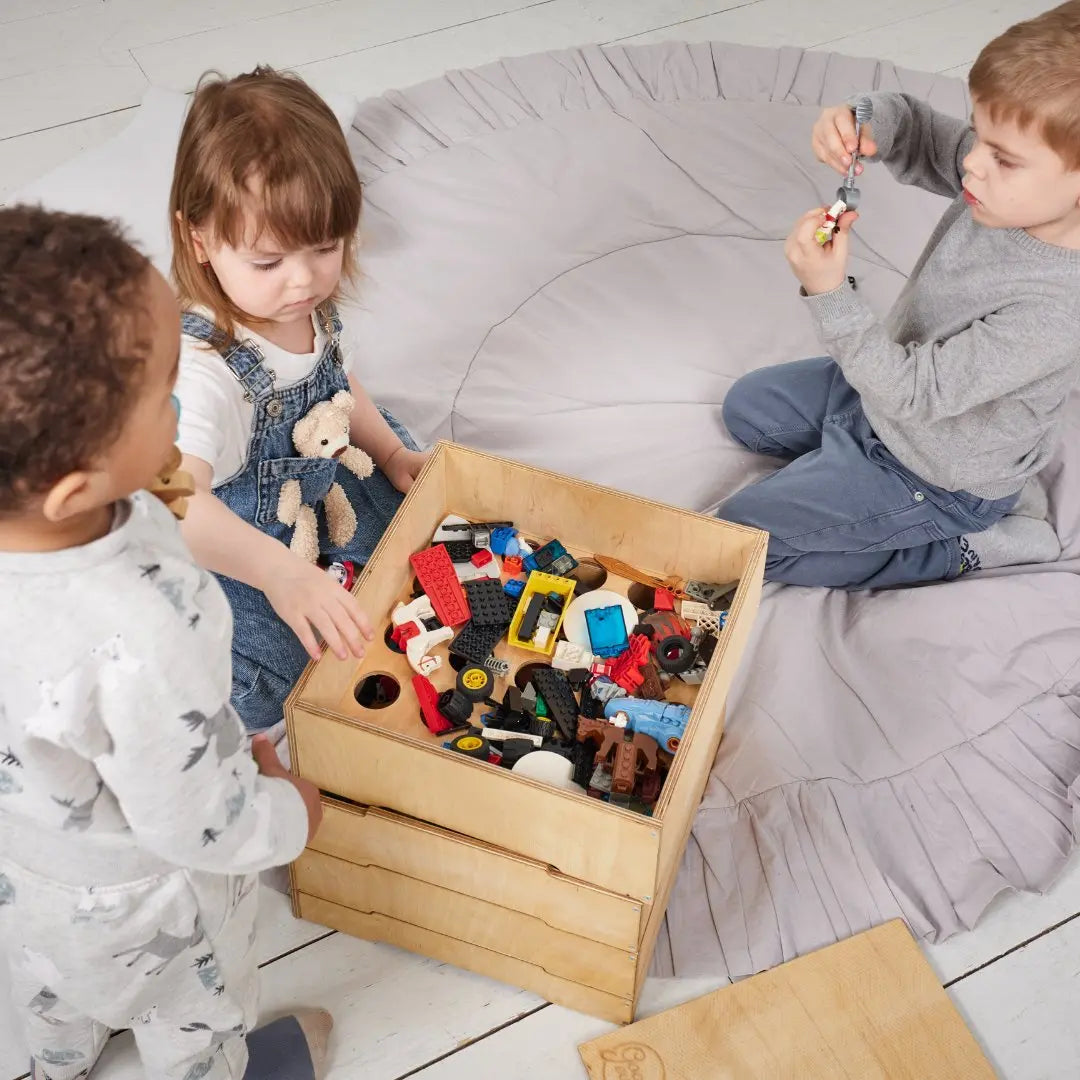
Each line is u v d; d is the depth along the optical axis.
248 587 1.41
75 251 0.69
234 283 1.17
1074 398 1.81
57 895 0.92
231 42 2.44
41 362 0.66
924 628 1.58
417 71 2.41
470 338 1.91
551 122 2.23
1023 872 1.39
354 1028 1.29
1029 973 1.33
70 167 2.01
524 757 1.19
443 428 1.81
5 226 0.69
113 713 0.78
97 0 2.50
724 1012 1.28
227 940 1.04
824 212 1.39
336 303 1.38
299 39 2.46
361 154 2.16
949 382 1.38
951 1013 1.27
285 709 1.12
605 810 1.04
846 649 1.57
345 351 1.38
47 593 0.75
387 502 1.59
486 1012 1.31
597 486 1.33
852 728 1.50
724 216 2.09
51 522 0.74
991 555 1.64
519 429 1.80
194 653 0.81
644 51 2.36
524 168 2.15
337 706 1.25
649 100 2.28
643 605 1.41
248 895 1.06
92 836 0.88
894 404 1.42
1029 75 1.18
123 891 0.92
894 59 2.47
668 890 1.32
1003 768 1.46
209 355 1.20
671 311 1.95
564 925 1.19
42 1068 1.21
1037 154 1.22
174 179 1.16
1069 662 1.55
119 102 2.30
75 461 0.70
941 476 1.53
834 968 1.31
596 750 1.22
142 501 0.83
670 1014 1.27
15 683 0.77
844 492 1.59
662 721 1.23
